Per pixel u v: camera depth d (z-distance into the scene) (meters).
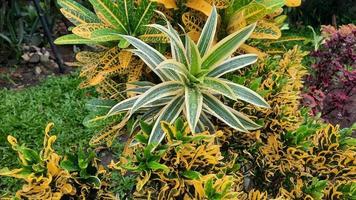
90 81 1.87
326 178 1.98
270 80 1.93
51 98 4.47
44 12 5.53
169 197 1.57
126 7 1.80
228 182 1.56
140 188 1.51
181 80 1.64
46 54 5.43
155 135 1.59
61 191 1.54
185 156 1.58
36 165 1.49
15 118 4.09
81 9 1.93
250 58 1.71
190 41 1.58
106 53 1.85
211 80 1.63
